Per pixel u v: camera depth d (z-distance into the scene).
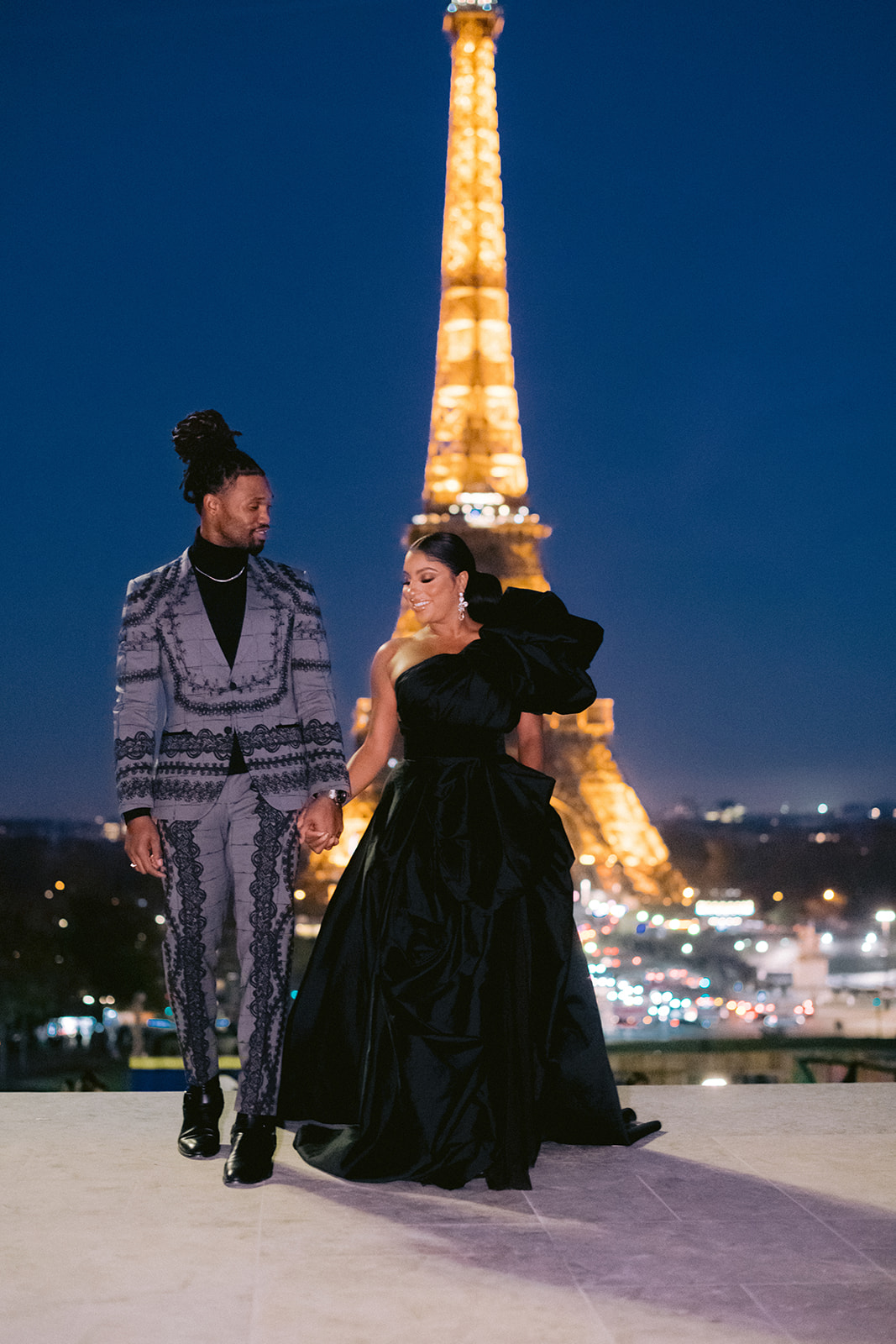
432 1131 5.53
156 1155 5.97
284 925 5.78
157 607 5.80
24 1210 5.19
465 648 6.08
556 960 6.02
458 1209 5.25
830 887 124.56
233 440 5.87
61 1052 76.56
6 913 92.06
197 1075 5.98
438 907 5.75
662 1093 7.50
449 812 5.87
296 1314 4.19
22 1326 4.07
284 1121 6.01
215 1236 4.91
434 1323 4.13
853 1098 7.35
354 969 5.95
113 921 91.19
